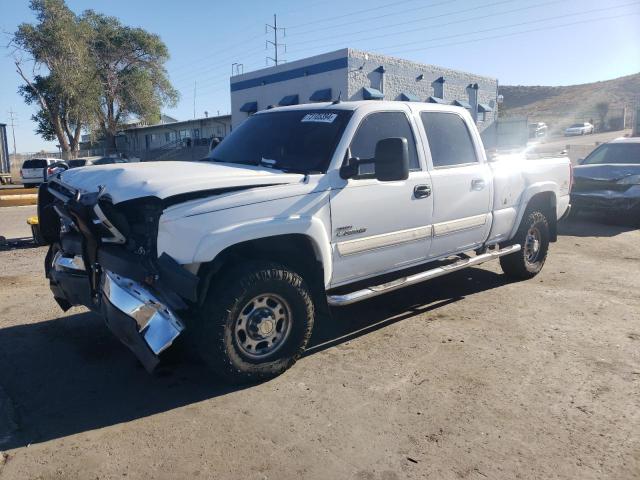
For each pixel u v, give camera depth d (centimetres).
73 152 4775
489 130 3534
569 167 728
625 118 6750
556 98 11188
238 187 390
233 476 302
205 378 423
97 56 4744
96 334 517
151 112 5103
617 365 436
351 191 445
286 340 419
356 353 465
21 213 1412
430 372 427
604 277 704
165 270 359
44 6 4338
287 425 353
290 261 436
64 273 448
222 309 381
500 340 491
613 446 325
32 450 329
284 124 504
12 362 455
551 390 395
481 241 598
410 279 502
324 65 2711
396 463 312
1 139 3731
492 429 345
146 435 344
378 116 488
